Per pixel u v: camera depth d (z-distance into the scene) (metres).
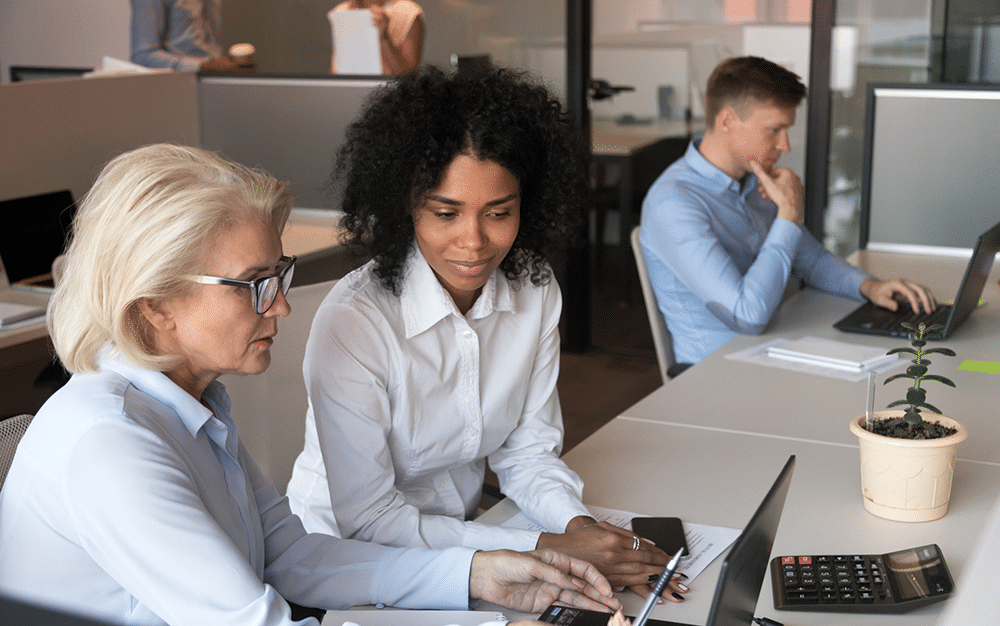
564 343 4.32
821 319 2.32
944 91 2.76
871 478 1.29
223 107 3.66
